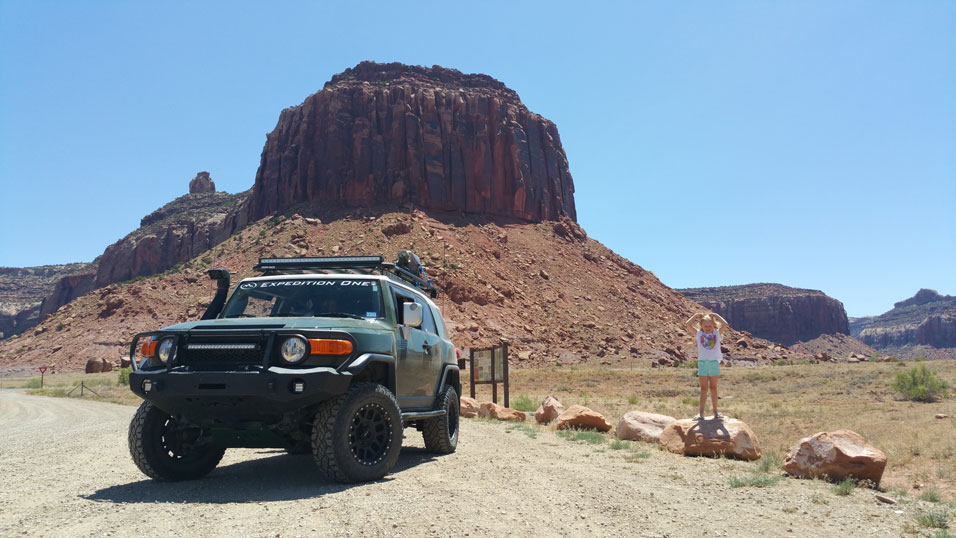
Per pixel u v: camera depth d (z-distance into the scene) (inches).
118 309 3644.2
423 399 291.0
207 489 208.1
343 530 148.4
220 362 211.9
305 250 3710.6
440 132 4800.7
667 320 4148.6
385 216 4116.6
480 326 3061.0
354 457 212.8
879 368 1667.1
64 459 300.8
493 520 162.2
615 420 584.4
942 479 282.7
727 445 309.7
